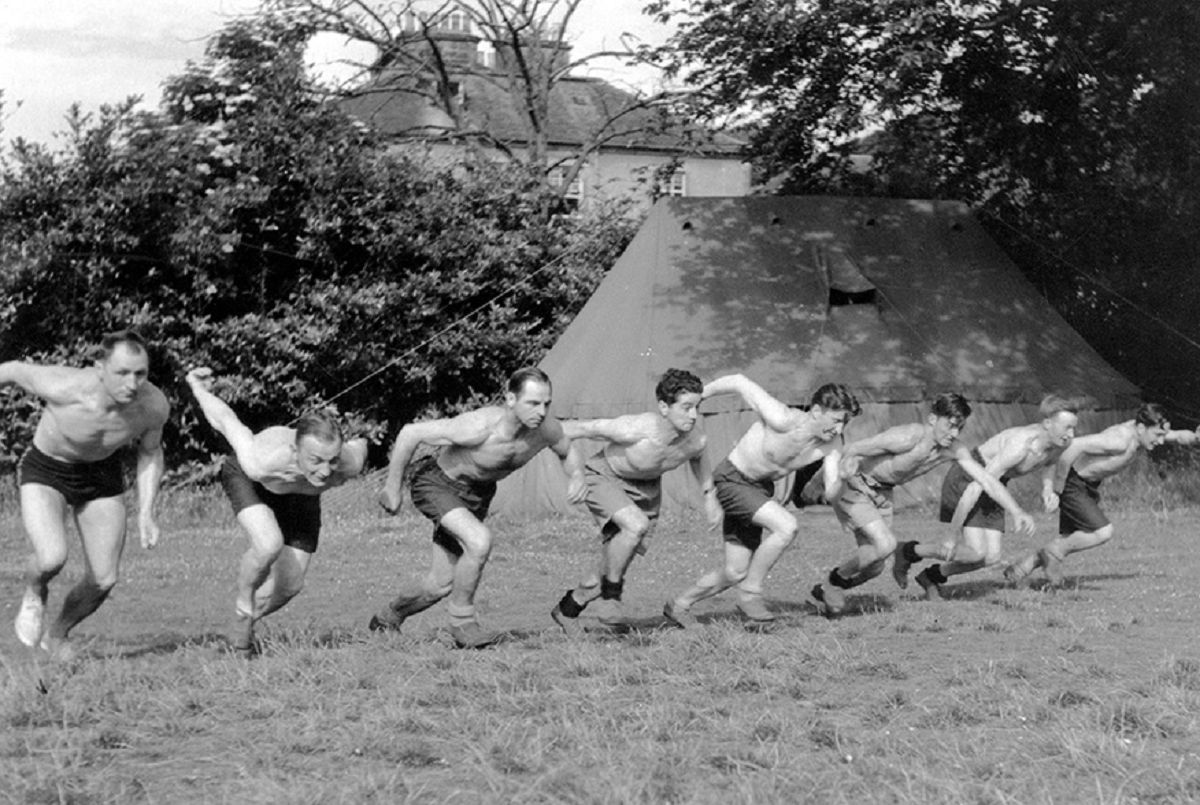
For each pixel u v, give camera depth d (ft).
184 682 24.03
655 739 20.30
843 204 76.69
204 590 41.81
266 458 26.16
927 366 69.41
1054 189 90.02
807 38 81.41
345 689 23.54
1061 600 36.55
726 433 66.28
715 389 31.63
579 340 72.02
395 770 18.58
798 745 20.16
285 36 86.22
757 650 27.22
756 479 31.30
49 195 72.38
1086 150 87.97
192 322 75.10
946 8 79.97
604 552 30.55
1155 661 26.99
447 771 18.71
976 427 68.80
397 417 83.82
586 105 160.15
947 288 73.87
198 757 19.45
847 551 50.88
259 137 78.28
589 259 87.51
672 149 119.44
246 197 75.36
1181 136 85.10
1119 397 71.92
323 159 78.59
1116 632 31.04
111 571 26.53
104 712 21.65
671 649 27.48
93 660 25.80
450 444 28.25
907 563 36.88
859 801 17.33
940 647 28.84
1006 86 87.15
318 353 78.33
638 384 67.82
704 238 73.92
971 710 22.00
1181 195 86.28
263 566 26.45
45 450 25.96
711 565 46.91
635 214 104.99
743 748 19.85
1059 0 81.82
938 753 19.44
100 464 26.50
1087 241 89.51
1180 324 89.81
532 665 25.81
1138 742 20.31
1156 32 81.35
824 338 69.87
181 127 75.10
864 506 33.17
